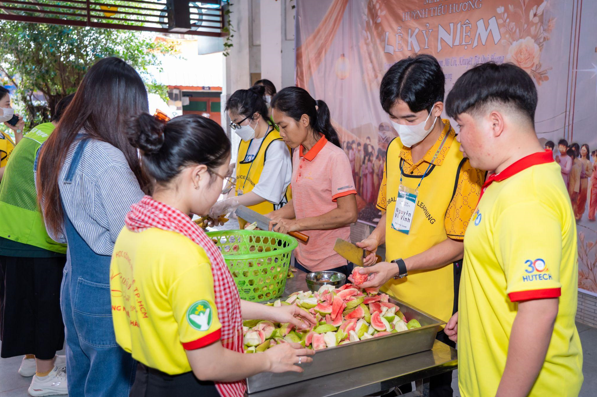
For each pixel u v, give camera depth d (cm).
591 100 296
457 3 363
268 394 122
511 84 106
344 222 224
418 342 143
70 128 159
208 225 240
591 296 326
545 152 108
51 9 699
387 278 158
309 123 230
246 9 625
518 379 99
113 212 154
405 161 178
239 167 302
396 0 414
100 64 162
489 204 110
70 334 176
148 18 786
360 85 464
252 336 133
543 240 96
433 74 149
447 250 162
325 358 129
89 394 167
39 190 166
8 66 737
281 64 595
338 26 484
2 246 232
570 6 298
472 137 111
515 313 108
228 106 282
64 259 243
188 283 97
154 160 104
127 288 109
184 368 108
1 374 281
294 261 262
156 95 862
